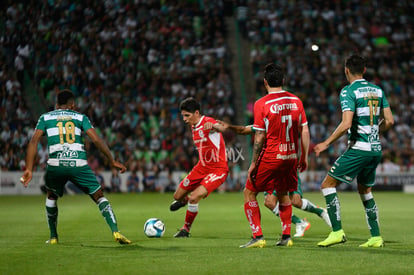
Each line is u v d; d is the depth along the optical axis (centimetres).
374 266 2100
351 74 2694
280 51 10494
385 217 4544
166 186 8525
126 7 10556
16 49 9931
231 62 10450
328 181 2680
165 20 10619
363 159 2628
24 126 9219
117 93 9725
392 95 10262
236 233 3425
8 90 9494
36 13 10181
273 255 2373
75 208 5494
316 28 10925
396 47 11019
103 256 2367
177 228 3741
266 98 2591
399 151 9212
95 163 8475
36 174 8306
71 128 2709
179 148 8775
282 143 2589
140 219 4372
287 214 2727
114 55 10131
